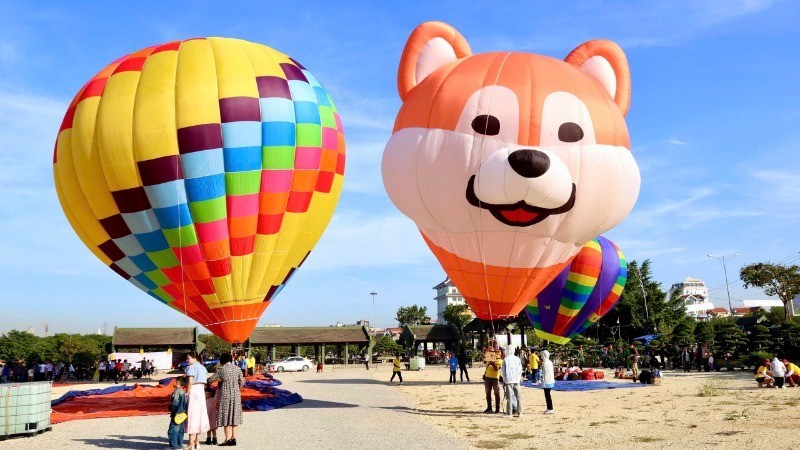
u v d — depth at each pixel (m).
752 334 35.41
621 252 29.61
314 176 20.48
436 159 15.99
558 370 29.25
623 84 17.78
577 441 11.37
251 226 19.09
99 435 13.35
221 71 19.22
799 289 60.44
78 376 39.28
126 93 18.50
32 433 13.21
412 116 16.86
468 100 16.02
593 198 16.00
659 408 15.93
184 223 18.30
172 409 11.20
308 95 20.81
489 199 15.57
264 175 19.19
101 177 18.33
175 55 19.42
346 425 14.07
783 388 20.42
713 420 13.39
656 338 47.66
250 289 19.61
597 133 16.00
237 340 19.81
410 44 18.05
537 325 29.25
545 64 16.80
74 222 19.62
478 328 51.28
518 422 14.09
